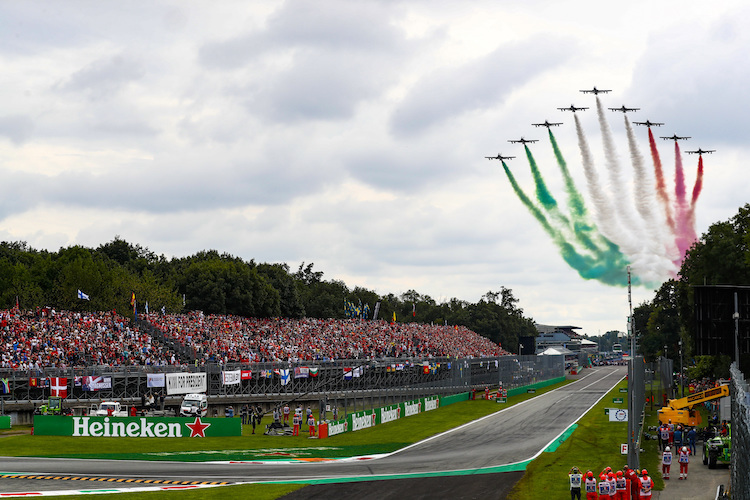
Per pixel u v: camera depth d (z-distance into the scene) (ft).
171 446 243.19
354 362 359.66
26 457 216.95
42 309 370.94
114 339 332.80
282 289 567.18
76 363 299.58
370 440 271.90
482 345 638.53
